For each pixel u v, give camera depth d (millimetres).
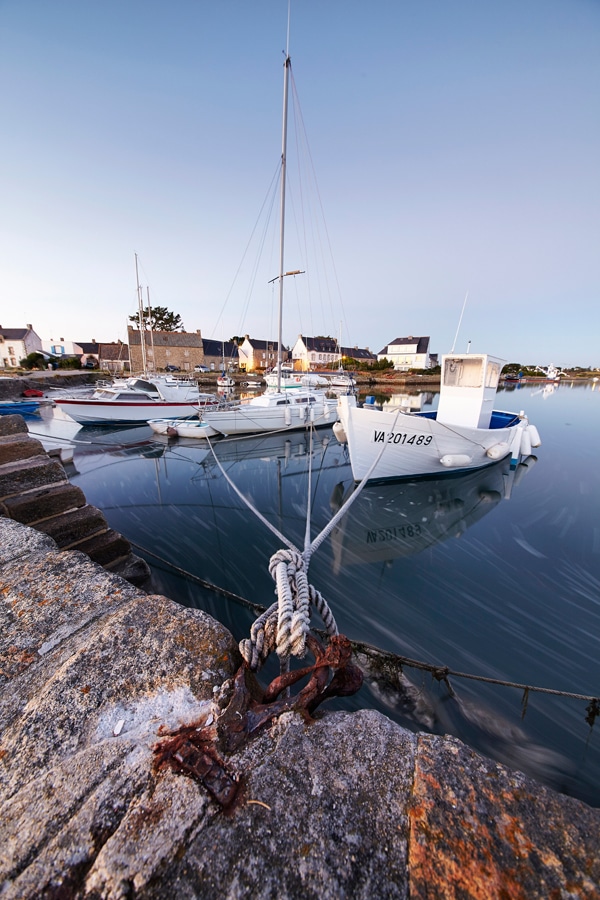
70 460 12242
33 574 2137
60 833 939
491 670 4203
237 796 1020
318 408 16812
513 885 841
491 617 5145
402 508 9055
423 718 3547
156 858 878
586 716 3645
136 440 15195
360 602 5453
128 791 1035
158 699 1334
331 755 1145
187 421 15383
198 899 810
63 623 1768
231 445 14727
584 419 22578
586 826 976
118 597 1948
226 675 1458
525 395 39812
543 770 3160
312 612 5168
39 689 1412
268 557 6582
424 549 7094
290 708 1298
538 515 8695
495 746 3352
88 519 4102
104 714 1280
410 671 4055
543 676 4133
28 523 3881
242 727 1229
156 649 1540
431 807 1003
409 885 845
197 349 55281
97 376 42375
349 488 10445
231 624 4820
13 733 1239
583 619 5121
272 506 9133
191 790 1028
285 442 15430
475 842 926
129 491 10000
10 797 1051
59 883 841
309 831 943
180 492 9961
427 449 9719
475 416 10414
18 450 4383
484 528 8023
